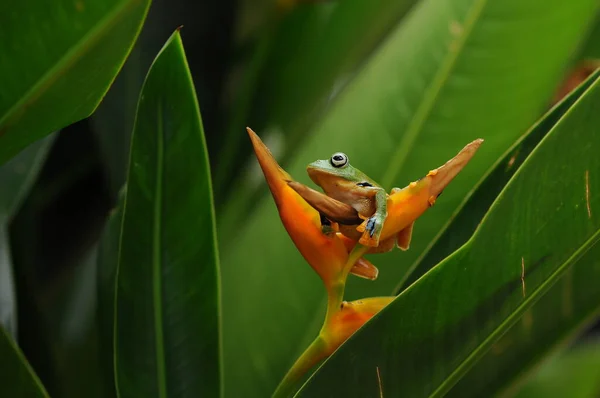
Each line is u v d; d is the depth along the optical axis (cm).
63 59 123
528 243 126
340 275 128
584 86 134
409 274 137
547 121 135
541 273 126
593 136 125
